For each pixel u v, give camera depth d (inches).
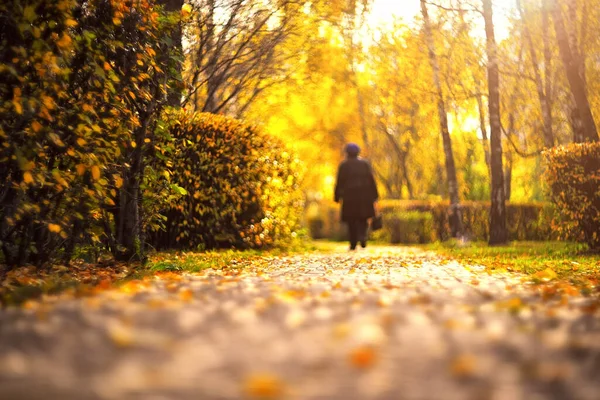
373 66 1523.1
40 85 393.4
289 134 2021.4
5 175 400.2
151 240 788.0
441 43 1344.7
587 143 786.8
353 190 783.7
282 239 912.3
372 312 261.4
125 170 492.4
